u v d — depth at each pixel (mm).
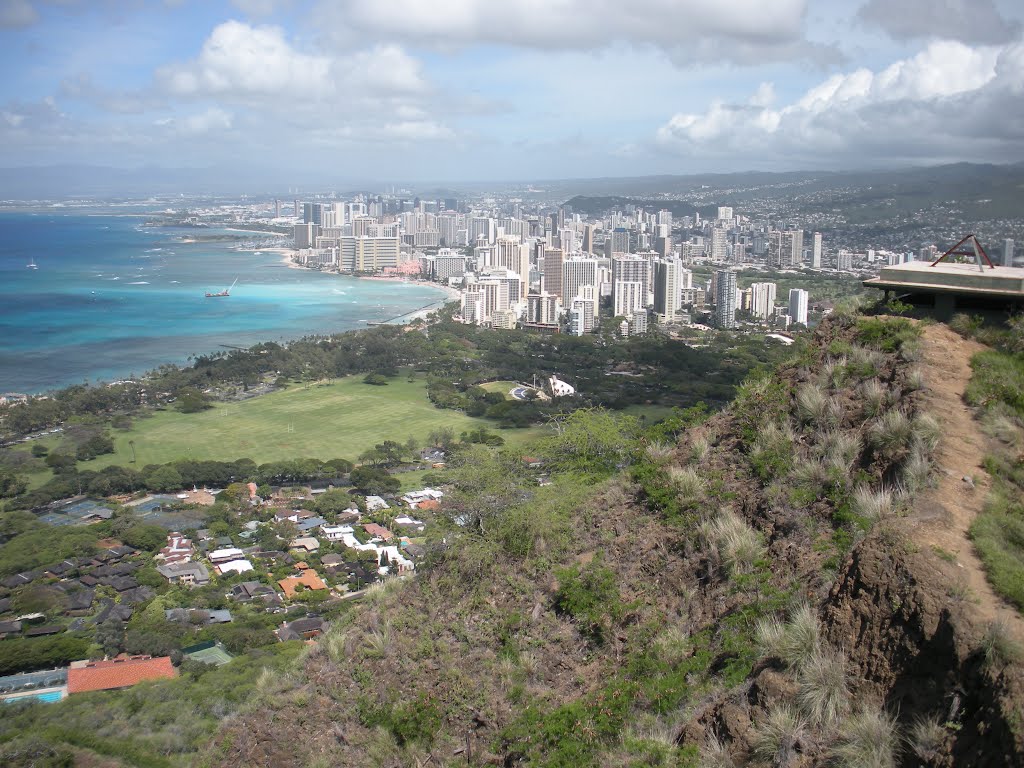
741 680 12055
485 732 14695
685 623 14352
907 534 11117
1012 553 10672
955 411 14047
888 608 10438
